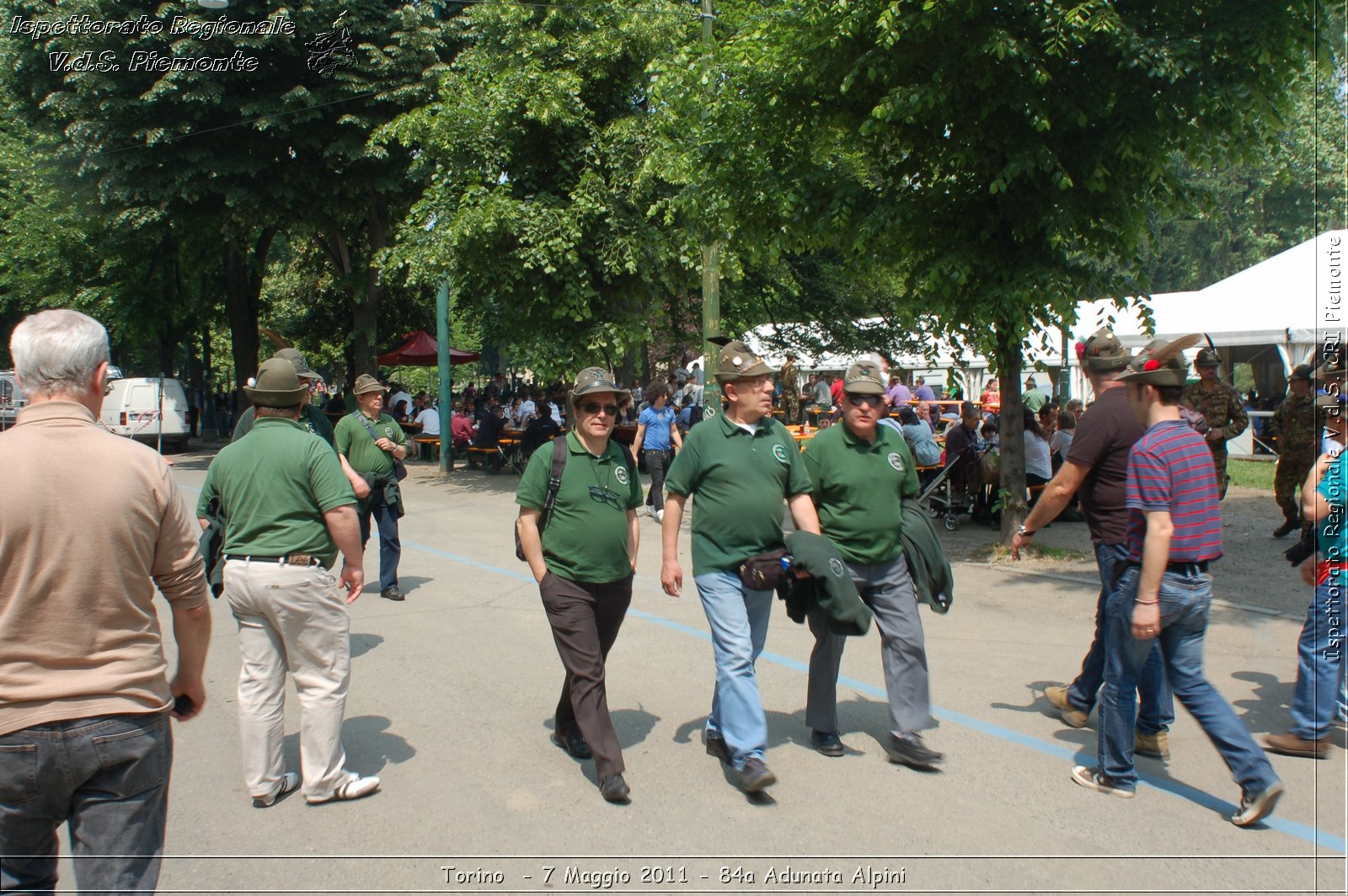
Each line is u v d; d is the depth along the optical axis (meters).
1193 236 31.16
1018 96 8.15
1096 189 8.36
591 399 4.44
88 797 2.51
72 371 2.59
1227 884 3.55
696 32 15.71
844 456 4.69
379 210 21.92
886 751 4.83
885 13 7.87
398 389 30.28
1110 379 4.75
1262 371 18.86
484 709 5.51
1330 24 7.84
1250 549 9.47
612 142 15.16
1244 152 8.57
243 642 4.30
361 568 4.40
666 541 4.61
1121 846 3.84
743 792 4.36
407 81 18.91
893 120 8.98
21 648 2.42
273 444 4.21
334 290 26.53
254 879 3.64
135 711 2.52
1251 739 3.96
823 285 23.00
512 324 16.02
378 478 8.09
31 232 26.41
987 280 9.01
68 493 2.47
